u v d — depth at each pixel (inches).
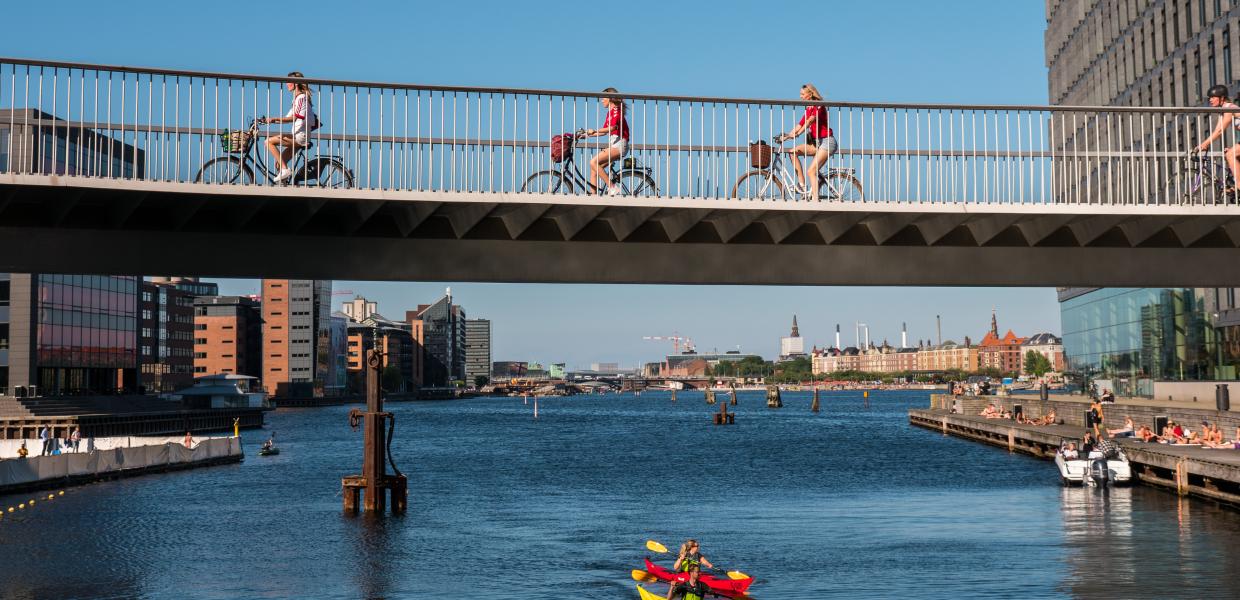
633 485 2420.0
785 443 4057.6
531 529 1658.5
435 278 1099.9
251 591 1176.8
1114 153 1122.7
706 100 1068.5
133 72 968.9
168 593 1165.1
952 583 1158.3
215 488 2260.1
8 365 4426.7
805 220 1108.5
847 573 1232.8
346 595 1159.0
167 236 1045.2
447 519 1779.0
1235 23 2605.8
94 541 1530.5
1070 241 1178.6
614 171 1067.3
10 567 1320.1
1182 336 3058.6
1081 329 4033.0
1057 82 4220.0
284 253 1072.8
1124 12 3415.4
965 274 1174.3
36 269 1028.5
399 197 1008.9
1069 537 1437.0
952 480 2343.8
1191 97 2893.7
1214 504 1728.6
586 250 1120.8
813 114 1075.3
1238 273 1197.1
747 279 1144.8
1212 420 2198.6
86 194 975.0
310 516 1812.3
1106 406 2824.8
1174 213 1090.7
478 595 1155.9
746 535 1565.0
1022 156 1106.1
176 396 6353.3
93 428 3799.2
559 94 1043.3
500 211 1079.0
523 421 6806.1
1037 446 2933.1
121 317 5167.3
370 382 1891.0
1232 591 1077.8
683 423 6387.8
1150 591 1087.6
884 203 1077.1
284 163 1029.8
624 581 1229.7
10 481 2095.2
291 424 5989.2
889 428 5216.5
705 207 1051.9
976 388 5954.7
